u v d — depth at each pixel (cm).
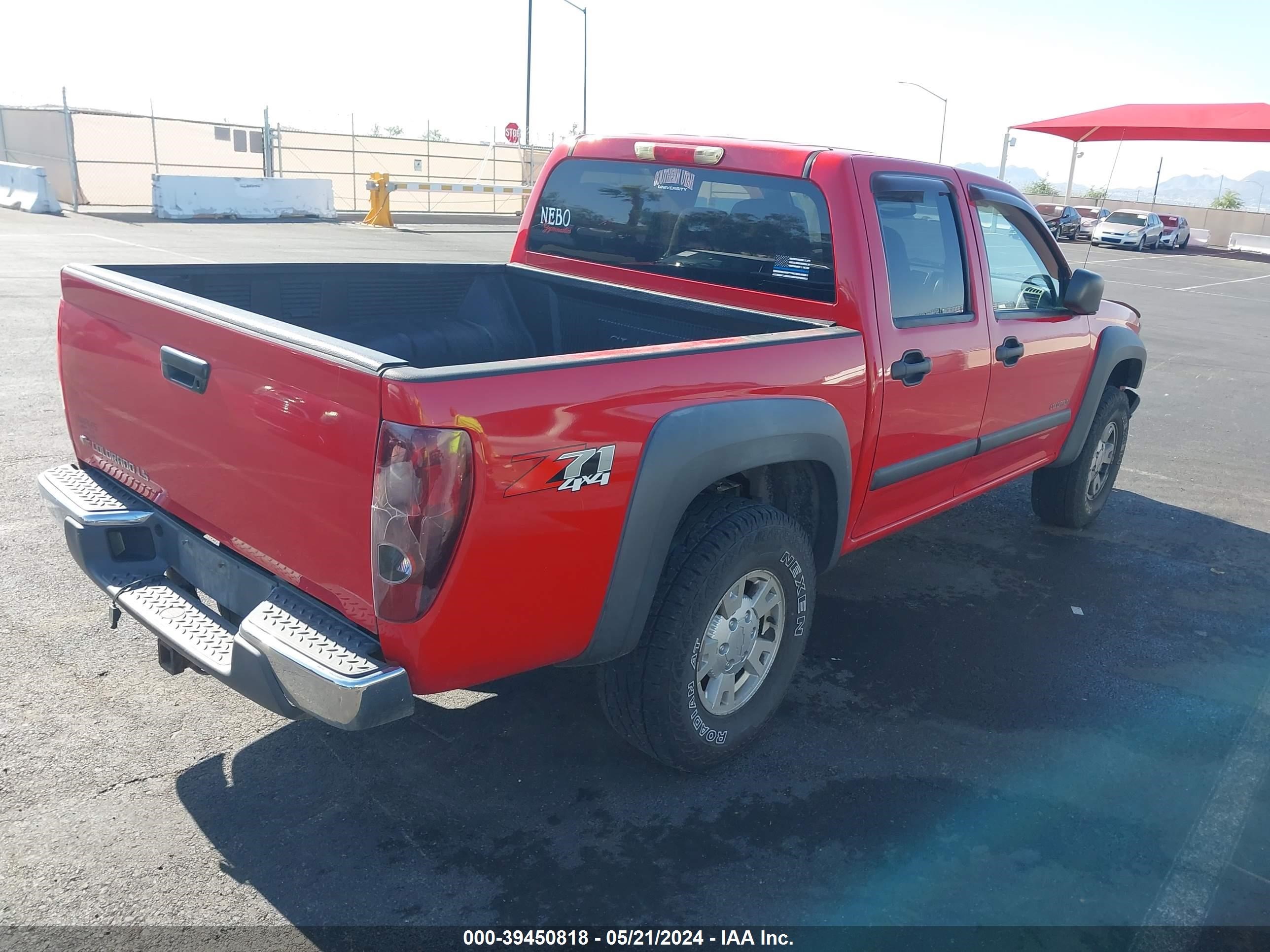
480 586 233
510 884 262
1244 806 318
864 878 274
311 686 225
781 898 264
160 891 252
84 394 319
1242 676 406
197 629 264
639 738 300
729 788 310
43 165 2052
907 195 365
